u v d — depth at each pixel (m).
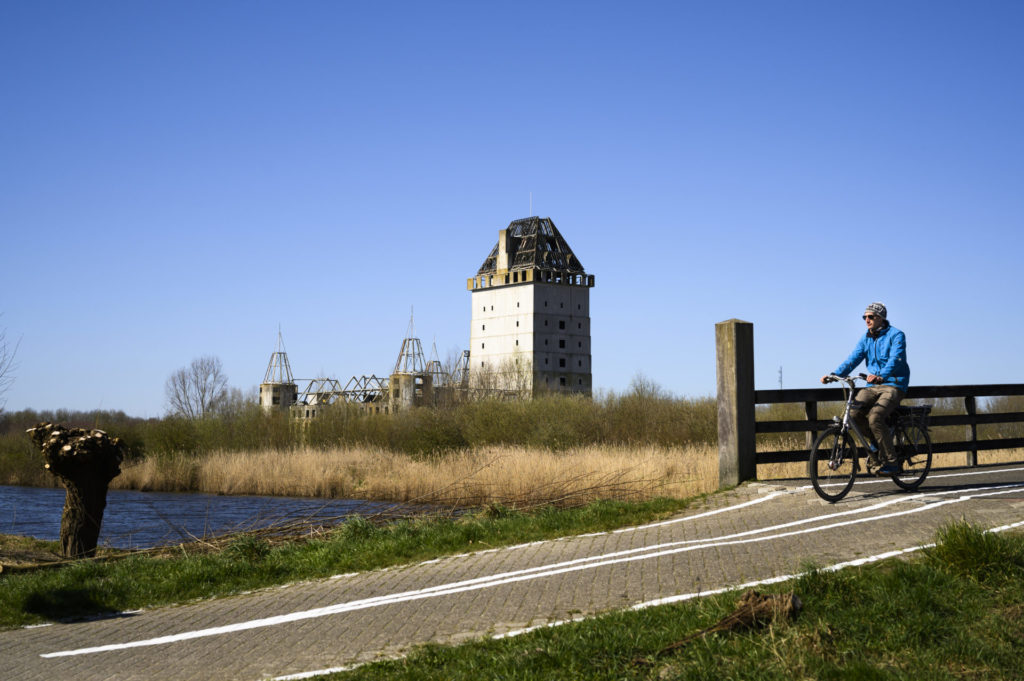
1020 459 15.14
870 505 9.12
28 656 6.44
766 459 11.18
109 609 8.02
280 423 50.91
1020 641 5.32
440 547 9.45
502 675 5.12
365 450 40.22
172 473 37.25
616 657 5.21
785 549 7.50
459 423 45.38
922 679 4.85
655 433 41.28
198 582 8.73
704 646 5.25
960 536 6.42
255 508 25.86
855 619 5.52
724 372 11.14
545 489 18.80
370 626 6.52
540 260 122.00
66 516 11.27
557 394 48.00
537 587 7.10
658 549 8.05
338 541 10.31
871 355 9.88
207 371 97.38
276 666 5.78
